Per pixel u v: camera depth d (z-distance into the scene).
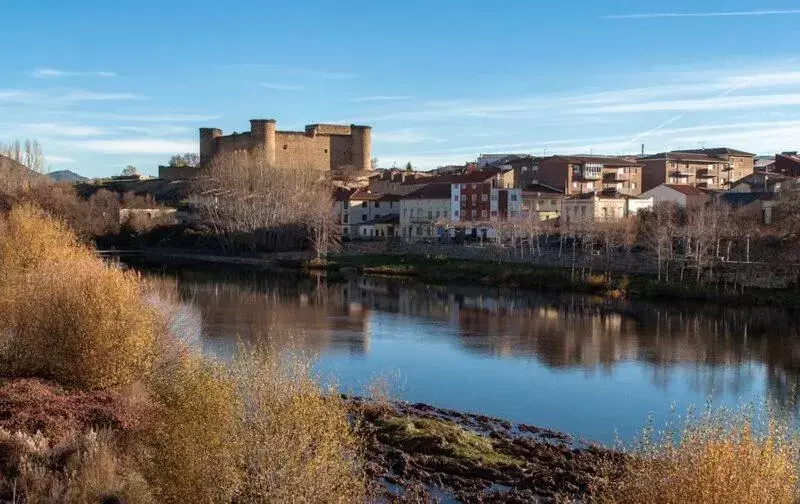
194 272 114.31
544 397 43.16
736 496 18.58
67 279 35.91
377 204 160.38
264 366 29.94
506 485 29.16
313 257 129.00
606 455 30.02
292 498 22.06
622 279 90.00
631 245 97.25
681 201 129.75
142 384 33.16
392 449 32.59
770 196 106.44
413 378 47.50
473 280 102.62
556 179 152.62
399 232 152.00
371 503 26.44
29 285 38.81
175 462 23.05
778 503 18.72
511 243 112.50
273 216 137.62
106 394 31.55
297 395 25.34
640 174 163.38
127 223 154.00
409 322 69.38
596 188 155.38
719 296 80.44
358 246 133.88
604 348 57.09
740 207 107.81
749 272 82.31
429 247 123.12
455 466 30.66
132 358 33.41
